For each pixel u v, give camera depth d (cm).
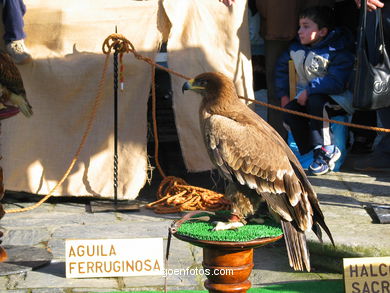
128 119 726
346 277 480
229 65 741
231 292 433
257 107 876
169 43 726
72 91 724
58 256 576
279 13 777
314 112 771
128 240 525
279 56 807
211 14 734
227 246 418
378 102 678
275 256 582
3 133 730
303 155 816
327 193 714
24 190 730
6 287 517
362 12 670
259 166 431
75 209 709
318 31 766
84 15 721
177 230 433
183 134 732
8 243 602
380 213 629
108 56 697
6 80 561
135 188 724
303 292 511
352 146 880
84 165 729
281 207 429
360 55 673
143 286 520
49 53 723
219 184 790
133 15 725
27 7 722
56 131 732
